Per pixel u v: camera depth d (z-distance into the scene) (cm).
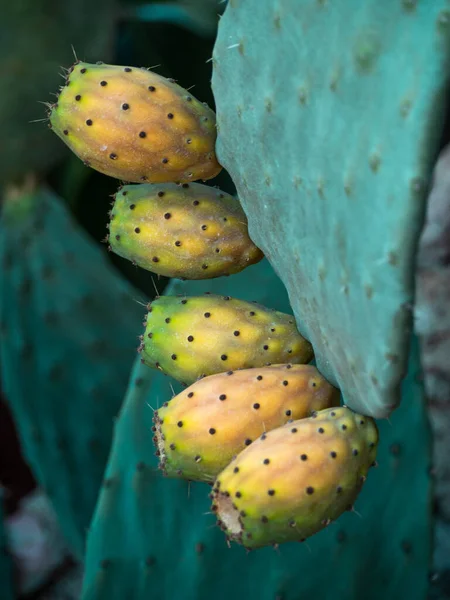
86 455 99
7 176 102
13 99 101
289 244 49
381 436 71
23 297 98
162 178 52
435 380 118
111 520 73
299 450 46
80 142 50
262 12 48
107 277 102
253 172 50
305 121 46
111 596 73
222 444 48
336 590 72
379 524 72
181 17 129
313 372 50
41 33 102
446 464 112
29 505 131
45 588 121
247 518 46
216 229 53
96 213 139
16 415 99
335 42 44
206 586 72
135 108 50
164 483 72
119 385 100
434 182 140
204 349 51
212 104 138
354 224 44
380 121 42
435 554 105
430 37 41
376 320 43
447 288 127
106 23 107
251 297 69
